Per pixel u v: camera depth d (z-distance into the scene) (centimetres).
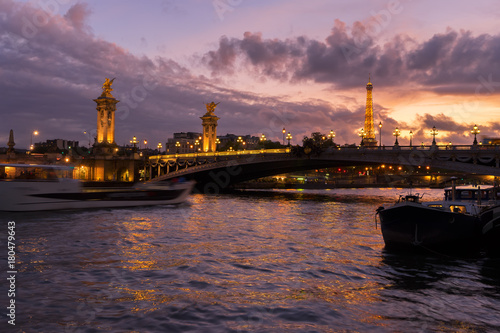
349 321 1202
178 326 1137
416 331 1133
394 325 1176
